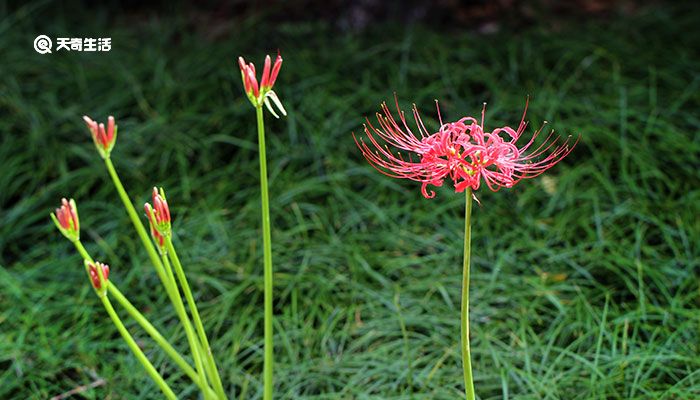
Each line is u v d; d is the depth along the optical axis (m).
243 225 1.86
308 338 1.64
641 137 1.94
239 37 2.50
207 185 1.96
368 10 2.69
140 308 1.74
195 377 1.36
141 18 2.87
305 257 1.78
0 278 1.75
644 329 1.61
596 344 1.60
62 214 1.27
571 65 2.25
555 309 1.69
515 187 1.89
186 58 2.40
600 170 1.91
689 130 2.01
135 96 2.22
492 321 1.66
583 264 1.76
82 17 2.79
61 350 1.64
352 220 1.85
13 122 2.13
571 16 2.65
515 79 2.18
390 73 2.27
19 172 2.02
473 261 1.77
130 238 1.85
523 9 2.67
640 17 2.50
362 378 1.58
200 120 2.12
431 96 2.14
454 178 1.24
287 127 2.09
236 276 1.76
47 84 2.31
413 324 1.67
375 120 2.08
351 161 1.96
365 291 1.71
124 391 1.59
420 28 2.52
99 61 2.43
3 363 1.66
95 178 1.97
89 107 2.21
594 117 2.01
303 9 2.71
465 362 1.30
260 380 1.61
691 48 2.32
